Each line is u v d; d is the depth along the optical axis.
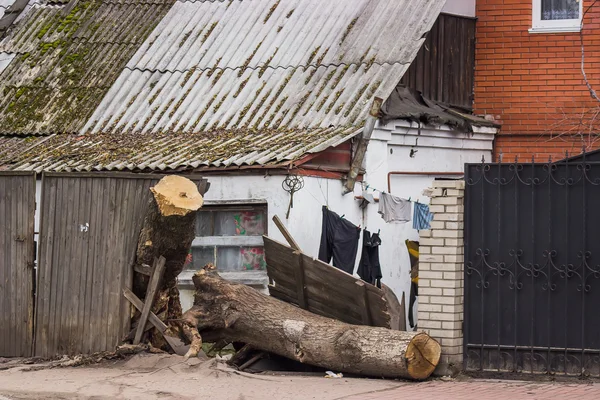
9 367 14.15
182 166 17.98
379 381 13.07
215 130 20.05
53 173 14.82
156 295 14.34
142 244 14.05
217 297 14.21
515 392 12.05
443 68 21.44
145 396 11.87
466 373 13.38
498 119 21.75
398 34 20.62
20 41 25.25
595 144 20.92
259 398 11.69
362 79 19.83
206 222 18.25
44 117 22.31
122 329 14.30
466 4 21.91
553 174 13.11
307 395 11.84
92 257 14.56
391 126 19.33
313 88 20.19
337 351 13.38
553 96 21.42
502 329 13.29
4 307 15.05
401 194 20.06
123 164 18.58
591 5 20.33
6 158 20.44
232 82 21.28
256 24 22.62
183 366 13.29
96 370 13.70
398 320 16.47
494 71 21.80
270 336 13.99
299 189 17.31
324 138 18.08
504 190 13.34
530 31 21.56
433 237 13.60
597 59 21.17
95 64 23.58
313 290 14.82
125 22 24.73
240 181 17.70
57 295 14.73
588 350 12.85
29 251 14.95
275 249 15.11
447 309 13.46
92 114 21.92
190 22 23.64
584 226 12.88
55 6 26.39
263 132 19.38
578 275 12.92
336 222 17.27
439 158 20.81
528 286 13.17
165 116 21.03
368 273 18.02
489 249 13.38
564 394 11.86
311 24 21.91
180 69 22.30
